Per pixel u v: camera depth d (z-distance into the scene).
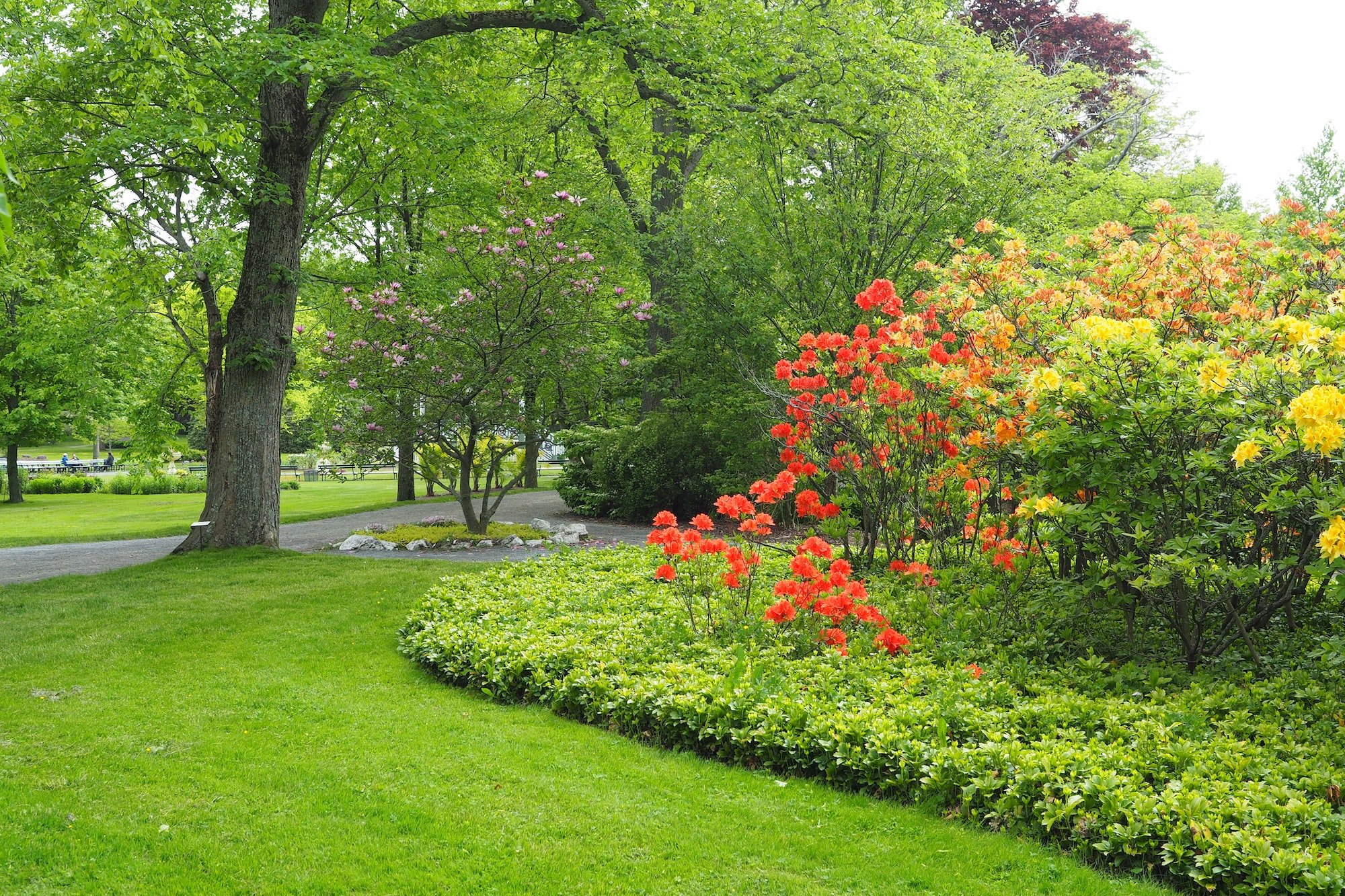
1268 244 7.26
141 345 22.27
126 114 13.07
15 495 31.91
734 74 14.09
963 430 8.33
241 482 13.77
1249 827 3.68
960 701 5.37
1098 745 4.61
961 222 15.02
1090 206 21.80
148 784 4.88
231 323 13.70
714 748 5.44
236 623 9.23
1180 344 5.42
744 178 16.12
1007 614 7.26
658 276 17.14
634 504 19.14
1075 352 5.55
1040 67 22.80
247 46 11.69
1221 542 6.17
